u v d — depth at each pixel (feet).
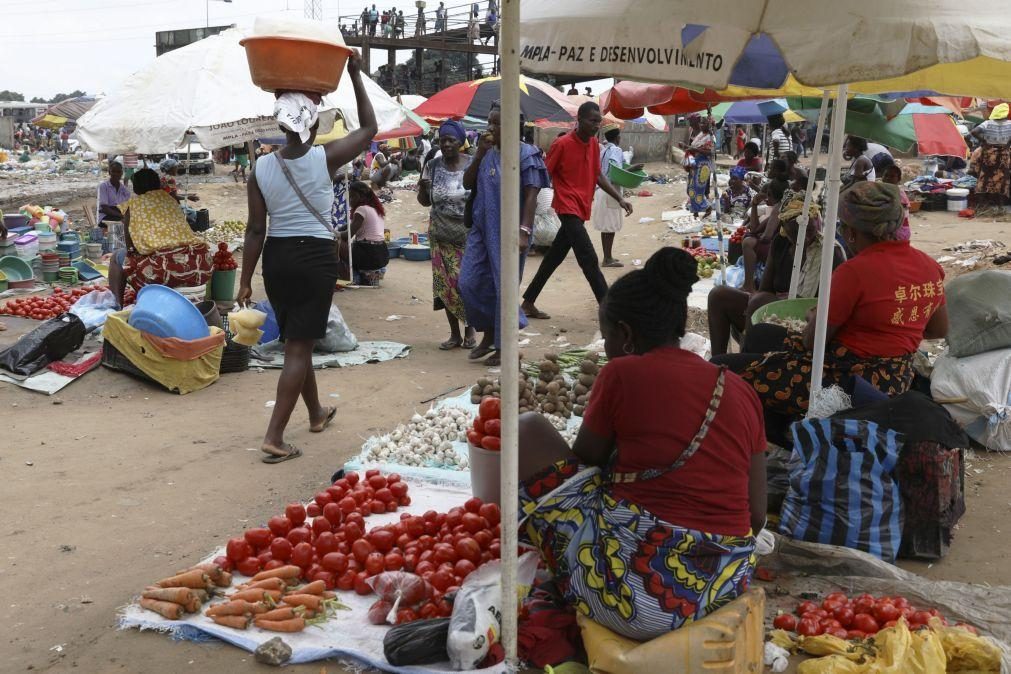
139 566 13.47
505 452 9.91
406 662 10.45
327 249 17.70
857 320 13.98
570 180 29.55
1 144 151.02
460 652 10.19
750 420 10.07
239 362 24.76
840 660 10.24
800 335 15.46
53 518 15.19
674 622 9.77
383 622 11.42
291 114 16.87
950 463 13.74
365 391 22.85
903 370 14.30
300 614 11.44
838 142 13.24
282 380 17.94
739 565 10.10
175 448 18.74
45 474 17.20
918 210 57.88
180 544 14.24
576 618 10.71
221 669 10.68
